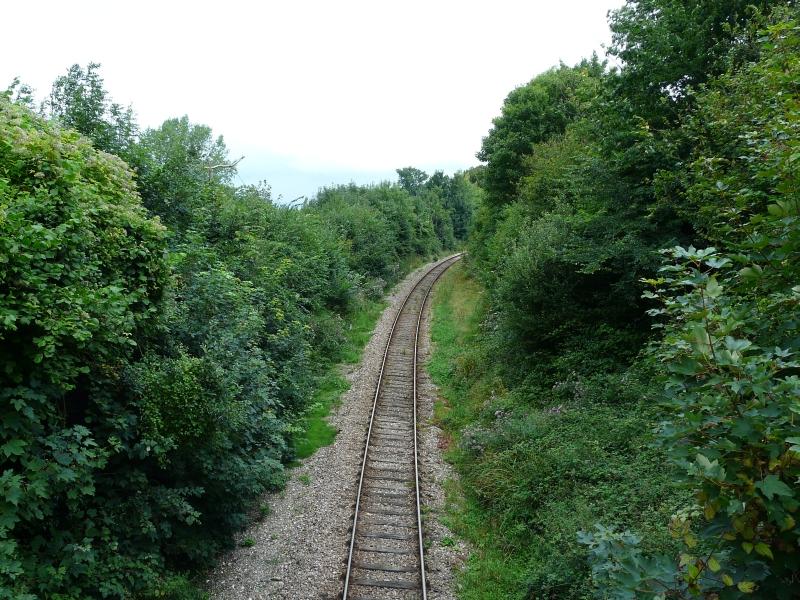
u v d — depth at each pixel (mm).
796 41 5168
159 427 6695
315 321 19219
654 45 11180
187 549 7168
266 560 7961
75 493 5402
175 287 8570
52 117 9555
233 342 9617
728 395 3031
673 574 3059
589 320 13000
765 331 3887
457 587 7555
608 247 11406
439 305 28938
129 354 7156
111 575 5855
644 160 11227
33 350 5207
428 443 12516
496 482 9695
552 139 25172
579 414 10430
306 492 10070
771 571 2840
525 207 21844
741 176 5977
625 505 7516
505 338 15344
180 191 11477
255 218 17969
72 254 5984
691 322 3584
